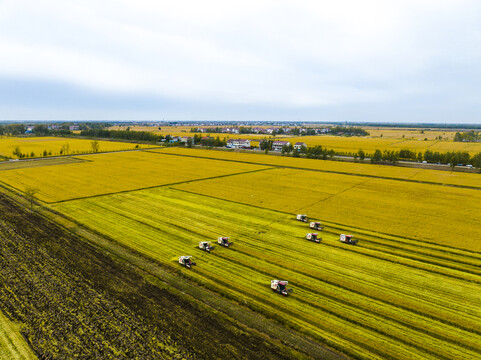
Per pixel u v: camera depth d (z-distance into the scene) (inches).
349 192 3024.1
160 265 1508.4
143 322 1078.4
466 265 1593.3
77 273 1391.5
